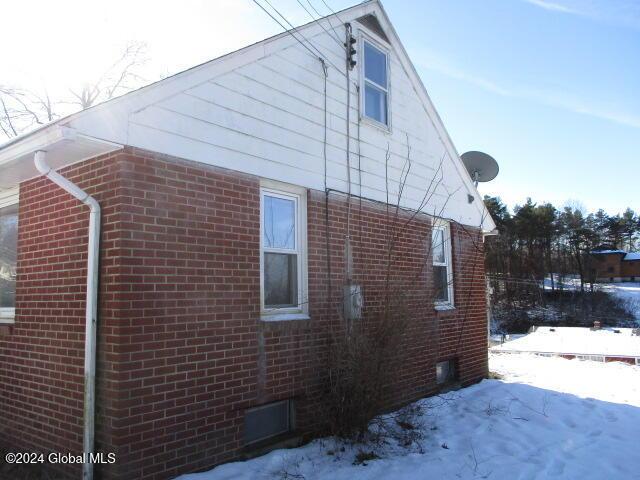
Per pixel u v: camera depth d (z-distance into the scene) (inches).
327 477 198.2
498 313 1768.0
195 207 201.6
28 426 212.8
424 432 258.1
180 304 192.7
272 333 227.5
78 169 197.8
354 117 295.9
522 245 2027.6
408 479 197.8
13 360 224.7
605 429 274.4
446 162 385.4
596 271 2317.9
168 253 190.7
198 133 205.9
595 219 2896.2
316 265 257.1
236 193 218.5
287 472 198.7
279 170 241.8
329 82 279.7
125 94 181.2
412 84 354.0
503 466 211.3
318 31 274.8
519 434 259.4
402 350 263.7
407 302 283.7
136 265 180.5
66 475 191.9
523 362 529.7
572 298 1952.5
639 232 3181.6
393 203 320.8
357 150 295.3
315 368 246.5
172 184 194.5
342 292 267.9
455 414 296.2
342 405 234.5
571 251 2278.5
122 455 171.8
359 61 304.8
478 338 400.8
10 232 248.1
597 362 531.8
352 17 300.8
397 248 318.7
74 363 193.9
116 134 178.4
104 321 179.8
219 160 213.0
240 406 210.8
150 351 182.1
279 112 245.1
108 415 175.0
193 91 205.9
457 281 381.1
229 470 196.5
